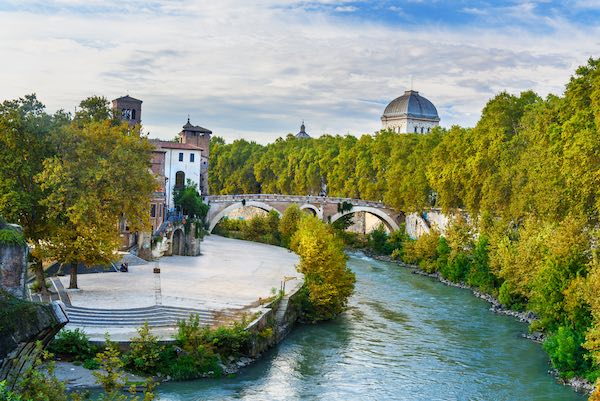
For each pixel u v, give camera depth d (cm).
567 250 5984
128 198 5841
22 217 5559
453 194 11562
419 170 13600
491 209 9875
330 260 6744
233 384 4472
